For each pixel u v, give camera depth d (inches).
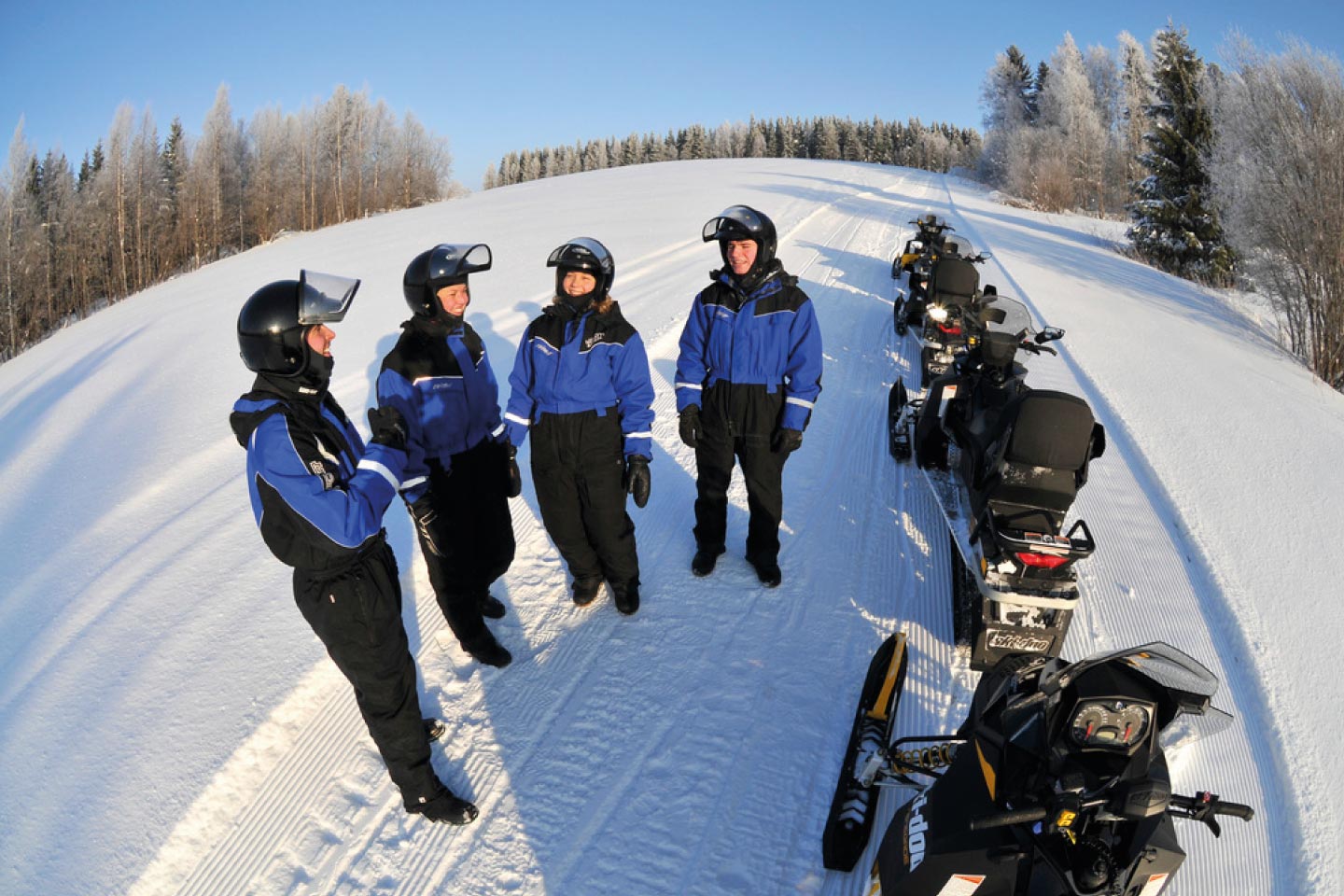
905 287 498.0
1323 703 153.5
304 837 122.3
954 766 94.7
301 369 100.9
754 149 4143.7
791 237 671.1
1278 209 495.8
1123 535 217.0
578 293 148.0
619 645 164.7
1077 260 717.9
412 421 137.2
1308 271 473.7
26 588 196.2
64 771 131.0
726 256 161.9
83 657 161.2
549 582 186.5
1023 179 1483.8
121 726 140.6
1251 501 234.8
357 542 102.0
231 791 129.4
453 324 137.3
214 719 141.4
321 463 100.7
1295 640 171.9
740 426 169.6
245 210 1768.0
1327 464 265.7
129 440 295.9
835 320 414.9
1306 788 133.8
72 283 1480.1
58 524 232.7
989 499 156.9
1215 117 636.7
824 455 256.7
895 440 252.5
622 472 158.6
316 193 1866.4
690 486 233.9
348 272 630.5
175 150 1845.5
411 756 119.1
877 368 343.9
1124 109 1817.2
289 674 152.3
